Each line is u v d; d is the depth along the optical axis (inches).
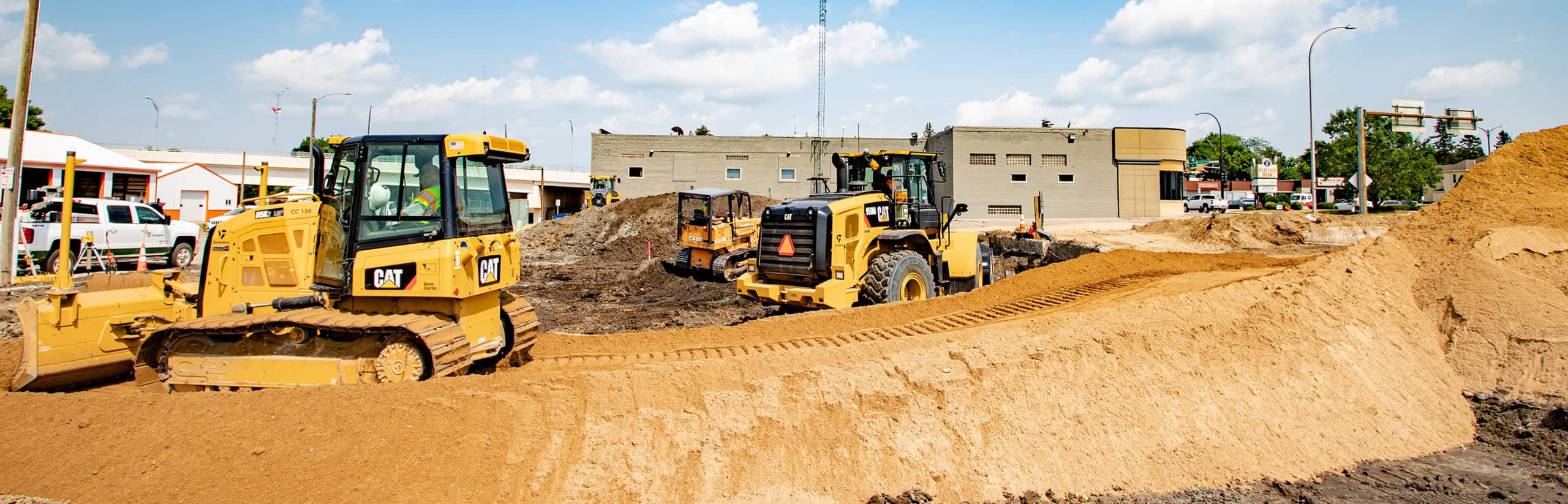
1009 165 1504.7
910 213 445.4
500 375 217.0
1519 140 384.8
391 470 171.2
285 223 250.7
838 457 189.8
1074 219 1510.8
